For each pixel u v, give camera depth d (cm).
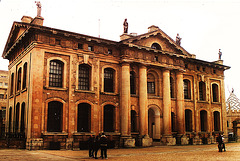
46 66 3231
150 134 4341
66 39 3425
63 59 3372
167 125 4069
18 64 3822
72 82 3391
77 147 3244
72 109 3338
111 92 3781
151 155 2544
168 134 4041
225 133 5009
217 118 5044
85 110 3528
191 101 4594
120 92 3778
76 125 3331
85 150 3123
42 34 3253
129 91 3756
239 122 5081
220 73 5172
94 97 3544
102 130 3544
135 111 3862
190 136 4447
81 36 3491
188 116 4600
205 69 4925
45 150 2983
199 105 4703
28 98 3177
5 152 2675
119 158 2275
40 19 3359
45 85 3191
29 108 3103
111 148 3447
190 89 4650
